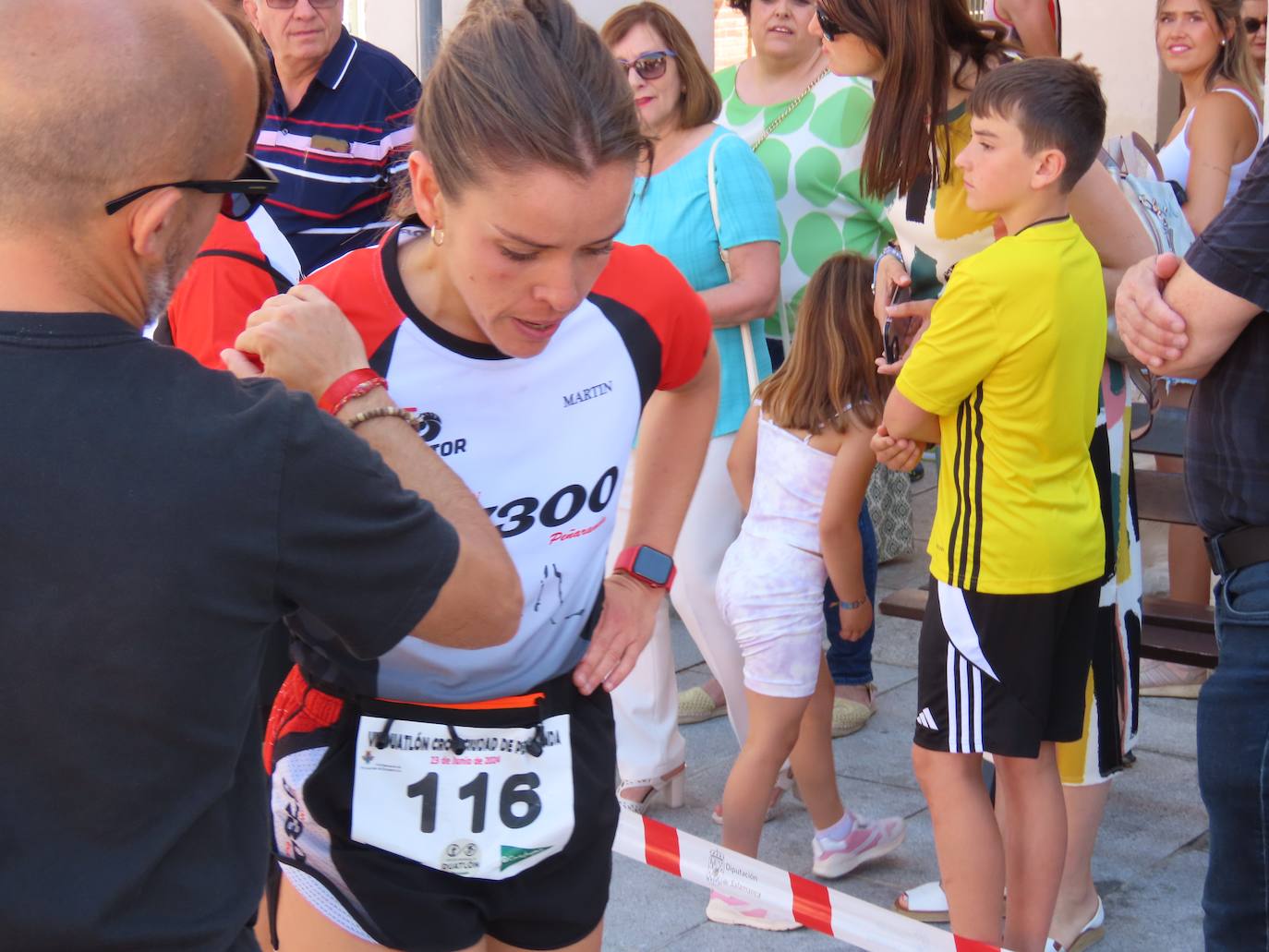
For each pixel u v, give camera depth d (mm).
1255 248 2033
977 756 2799
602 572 1927
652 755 3707
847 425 3158
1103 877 3344
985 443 2607
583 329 1775
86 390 1145
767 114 4289
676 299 1879
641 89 3652
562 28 1499
